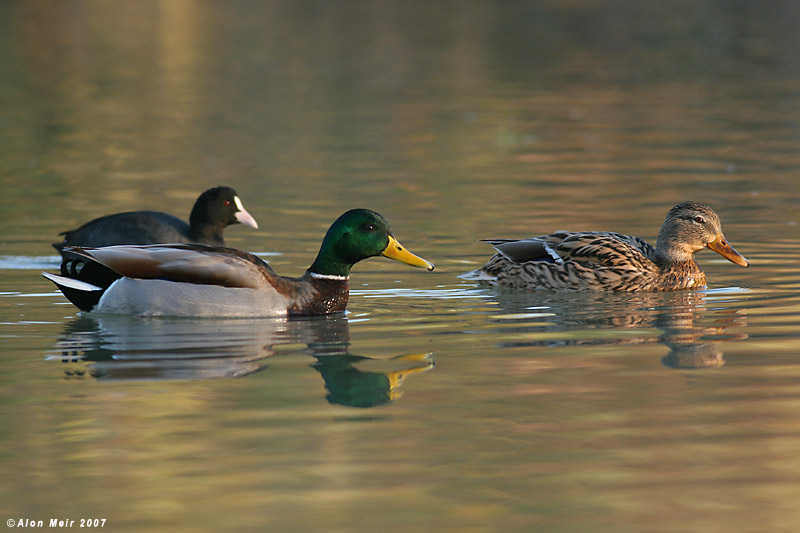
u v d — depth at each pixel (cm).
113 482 805
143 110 3419
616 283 1485
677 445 867
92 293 1326
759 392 991
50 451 864
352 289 1498
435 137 2977
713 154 2681
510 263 1538
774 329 1230
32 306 1384
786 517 741
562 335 1223
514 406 963
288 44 4978
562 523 736
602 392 1001
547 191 2281
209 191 1762
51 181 2434
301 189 2325
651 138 2920
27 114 3312
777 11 5753
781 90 3669
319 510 754
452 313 1353
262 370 1080
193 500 773
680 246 1501
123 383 1035
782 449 857
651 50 4716
